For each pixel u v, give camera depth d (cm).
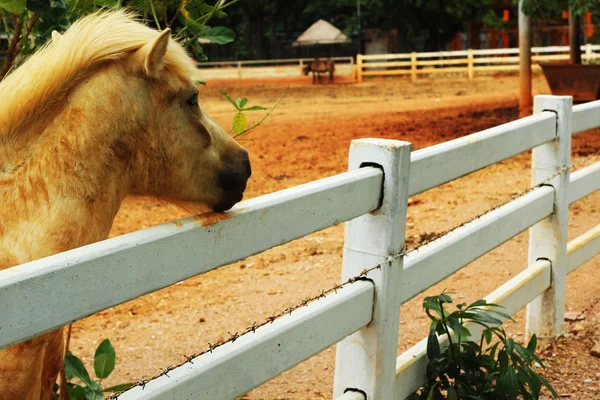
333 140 1438
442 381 336
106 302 199
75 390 336
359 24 3934
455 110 1839
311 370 468
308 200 263
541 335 464
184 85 265
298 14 4672
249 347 243
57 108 257
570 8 1412
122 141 260
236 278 652
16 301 178
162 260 214
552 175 441
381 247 294
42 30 361
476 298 573
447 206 847
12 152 254
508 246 699
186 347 514
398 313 307
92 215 258
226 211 237
